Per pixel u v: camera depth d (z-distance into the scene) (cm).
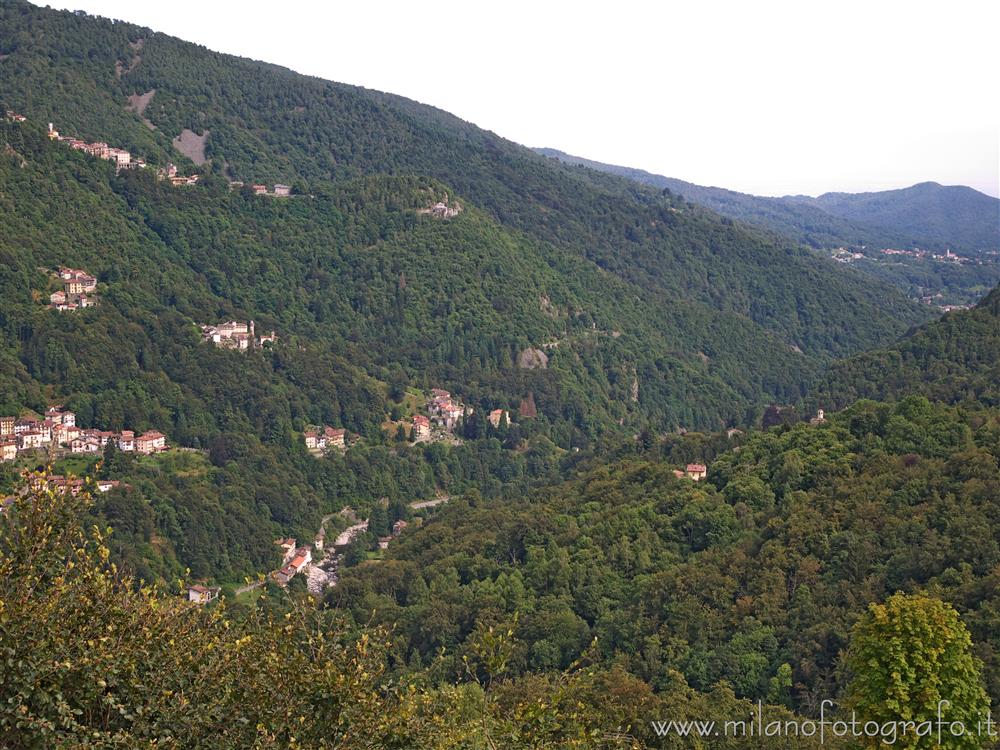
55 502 2831
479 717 3438
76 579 2783
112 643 2656
